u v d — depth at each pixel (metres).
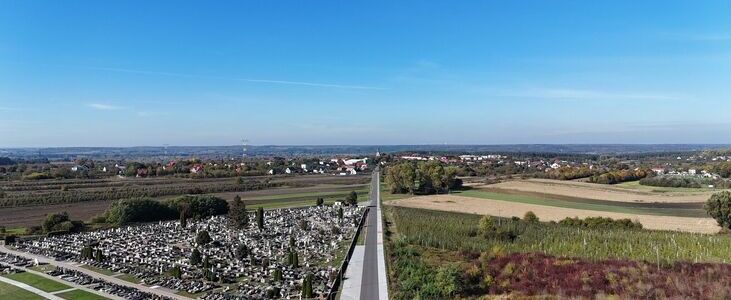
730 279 88.38
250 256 123.12
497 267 100.88
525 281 92.56
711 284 86.19
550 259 105.06
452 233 139.00
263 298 90.31
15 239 149.75
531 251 115.25
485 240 130.38
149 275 106.38
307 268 111.00
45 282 101.75
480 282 92.88
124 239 151.25
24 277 105.94
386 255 118.75
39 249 135.38
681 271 94.12
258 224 165.12
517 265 101.50
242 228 167.75
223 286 98.50
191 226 174.50
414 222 158.62
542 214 183.38
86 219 191.88
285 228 167.25
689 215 175.88
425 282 90.75
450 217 172.50
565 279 92.25
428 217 172.12
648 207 197.25
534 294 86.69
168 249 134.00
